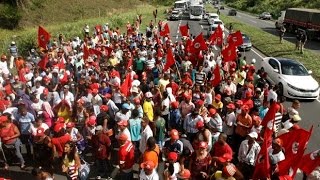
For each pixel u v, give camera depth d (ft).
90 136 32.01
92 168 32.55
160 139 31.42
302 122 44.98
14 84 42.04
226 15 226.17
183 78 44.19
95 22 134.10
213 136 29.91
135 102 32.96
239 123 30.78
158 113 31.50
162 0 300.40
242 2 335.47
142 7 242.78
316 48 98.68
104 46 63.41
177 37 115.55
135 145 31.86
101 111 32.99
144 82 44.21
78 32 106.73
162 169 31.53
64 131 28.86
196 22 166.71
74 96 42.60
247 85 40.27
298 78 54.44
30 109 35.01
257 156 23.99
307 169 23.95
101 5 203.51
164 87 40.55
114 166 32.99
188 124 31.07
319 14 110.63
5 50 77.46
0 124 31.04
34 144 31.89
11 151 33.22
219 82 40.75
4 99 37.32
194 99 36.40
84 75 48.55
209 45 65.67
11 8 142.10
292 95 53.06
